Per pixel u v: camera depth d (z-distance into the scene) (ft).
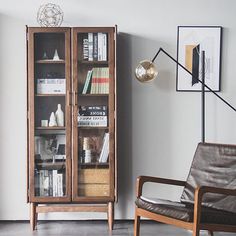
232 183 17.72
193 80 20.90
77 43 19.75
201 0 20.85
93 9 20.83
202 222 16.12
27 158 19.72
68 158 19.83
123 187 21.01
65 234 19.40
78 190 19.85
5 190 20.90
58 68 19.88
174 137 21.01
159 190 21.03
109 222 19.93
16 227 20.27
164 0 20.86
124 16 20.85
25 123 20.84
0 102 20.77
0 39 20.72
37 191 19.84
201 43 20.88
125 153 20.99
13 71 20.77
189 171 19.93
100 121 19.94
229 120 20.95
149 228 20.26
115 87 19.74
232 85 20.94
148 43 20.86
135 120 20.95
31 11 20.72
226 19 20.86
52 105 19.92
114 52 19.71
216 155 18.47
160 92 20.94
